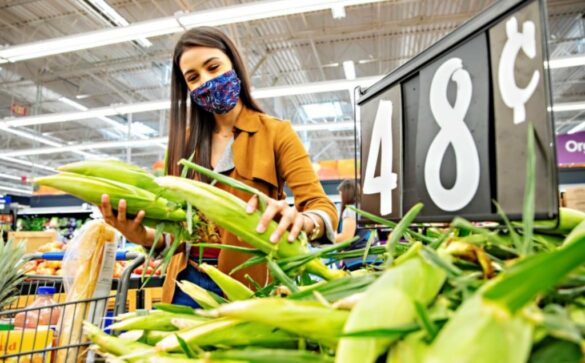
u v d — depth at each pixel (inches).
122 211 24.8
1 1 244.1
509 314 9.3
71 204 353.1
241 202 21.6
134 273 72.7
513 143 18.2
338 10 179.9
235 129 42.4
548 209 16.4
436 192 22.0
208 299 22.0
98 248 36.3
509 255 17.6
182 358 15.6
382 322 11.4
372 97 29.0
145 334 19.7
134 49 301.6
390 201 26.0
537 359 10.7
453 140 21.3
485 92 19.8
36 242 114.7
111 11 226.5
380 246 21.9
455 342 9.3
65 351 31.9
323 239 30.5
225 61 41.0
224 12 169.2
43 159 578.2
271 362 11.7
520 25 18.3
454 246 15.6
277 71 337.1
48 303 40.4
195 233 25.8
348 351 11.2
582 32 268.8
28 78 347.6
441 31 271.1
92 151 553.9
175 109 44.1
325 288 16.2
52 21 268.1
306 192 38.9
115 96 390.3
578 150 284.2
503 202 18.4
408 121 25.3
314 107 415.2
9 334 30.7
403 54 309.9
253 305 12.6
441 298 13.3
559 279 9.2
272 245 21.3
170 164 43.0
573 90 366.0
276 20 258.2
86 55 312.2
